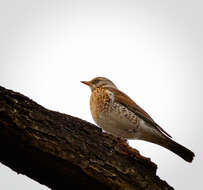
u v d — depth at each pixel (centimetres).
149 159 747
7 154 636
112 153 715
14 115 641
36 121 659
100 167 670
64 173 645
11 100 665
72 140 679
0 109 637
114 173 678
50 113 709
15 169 650
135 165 730
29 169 646
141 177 711
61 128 690
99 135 737
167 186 741
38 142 636
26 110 666
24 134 633
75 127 721
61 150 646
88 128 738
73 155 653
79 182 655
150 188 707
